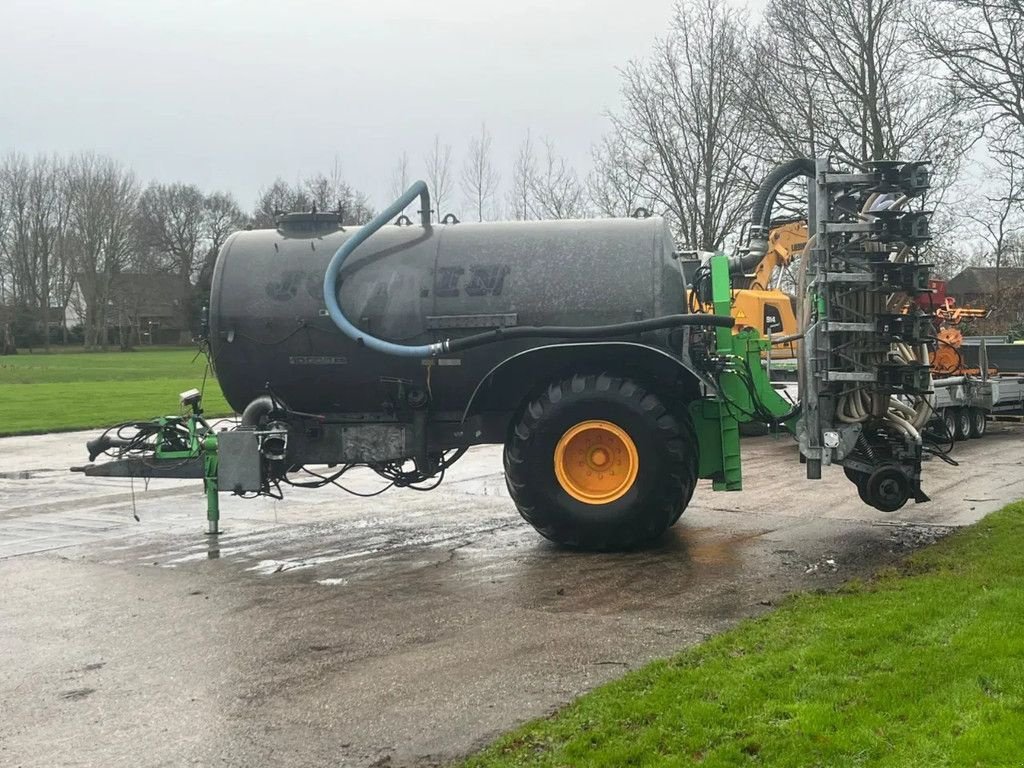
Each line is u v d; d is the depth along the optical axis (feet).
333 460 29.50
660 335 27.66
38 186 281.74
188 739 15.01
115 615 22.02
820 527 31.07
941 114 77.87
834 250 26.99
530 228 29.14
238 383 29.89
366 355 28.76
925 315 27.07
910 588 21.58
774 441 59.47
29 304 284.41
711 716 14.56
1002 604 19.49
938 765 12.48
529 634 19.79
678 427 26.86
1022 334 96.48
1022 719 13.64
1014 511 31.19
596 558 26.94
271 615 21.80
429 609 21.98
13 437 65.72
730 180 81.66
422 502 38.19
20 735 15.31
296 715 15.83
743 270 32.96
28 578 25.61
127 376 158.30
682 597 22.52
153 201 296.51
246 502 38.42
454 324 28.09
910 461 27.63
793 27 81.15
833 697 15.03
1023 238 114.52
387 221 28.84
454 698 16.30
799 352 27.91
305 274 29.32
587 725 14.62
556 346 27.04
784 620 19.63
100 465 31.55
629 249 28.14
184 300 290.97
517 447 27.40
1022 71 71.15
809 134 81.10
